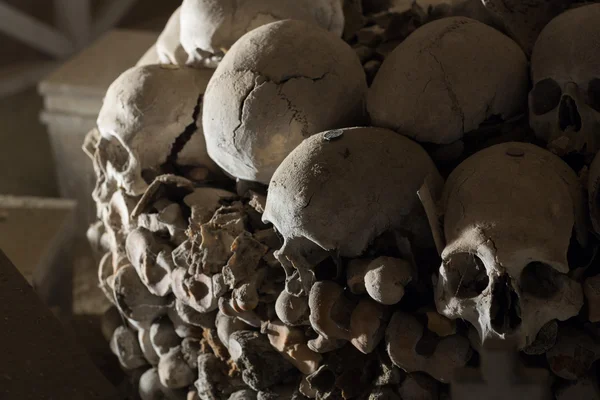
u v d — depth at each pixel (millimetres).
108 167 1669
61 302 2447
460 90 1323
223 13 1567
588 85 1300
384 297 1192
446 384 1284
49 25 5043
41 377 1315
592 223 1187
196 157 1625
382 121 1352
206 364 1558
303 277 1288
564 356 1229
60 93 2672
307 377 1355
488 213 1139
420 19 1724
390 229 1243
